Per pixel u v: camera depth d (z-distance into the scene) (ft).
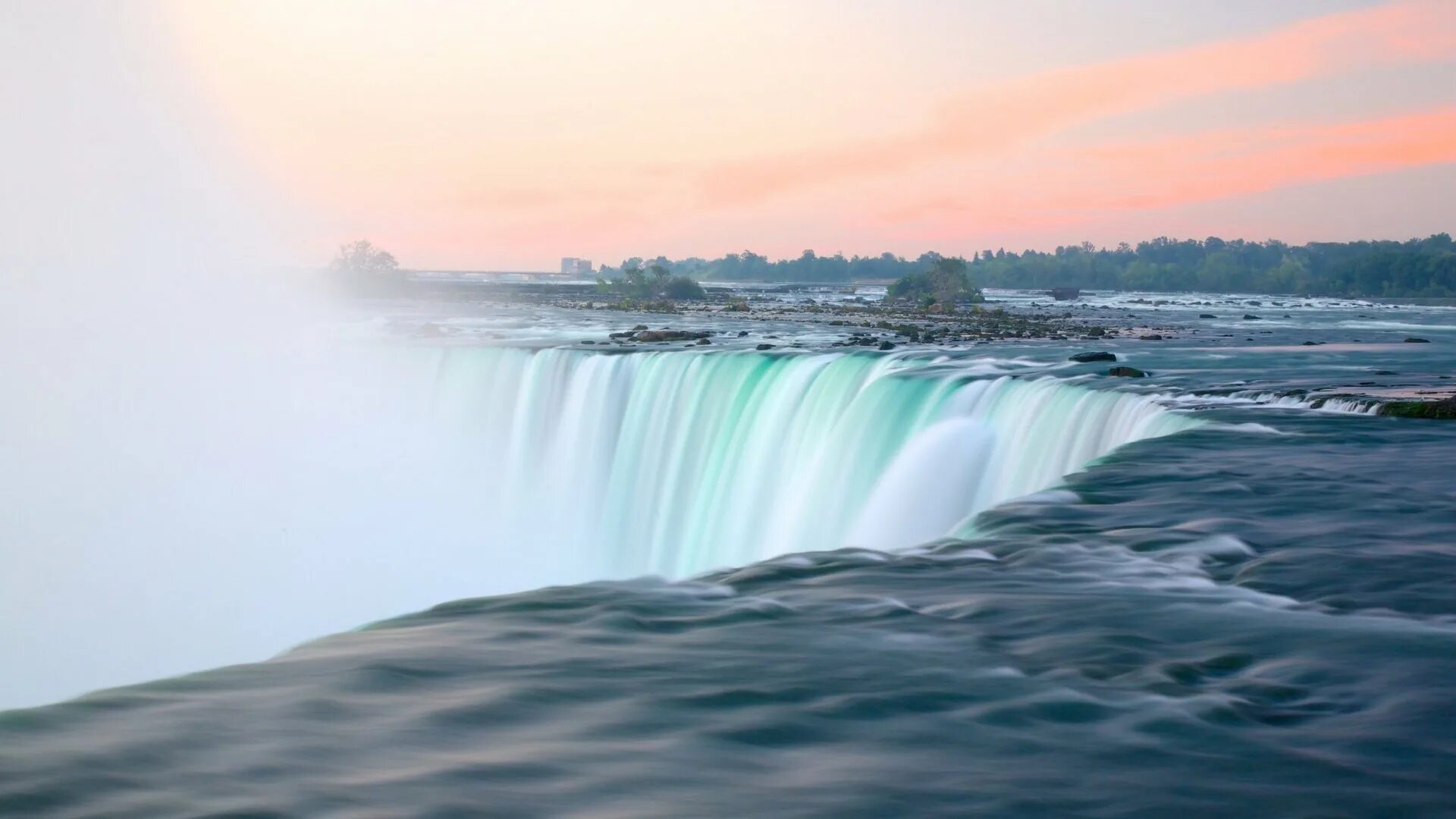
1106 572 33.83
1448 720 22.44
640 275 458.09
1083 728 22.04
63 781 18.53
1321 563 34.73
